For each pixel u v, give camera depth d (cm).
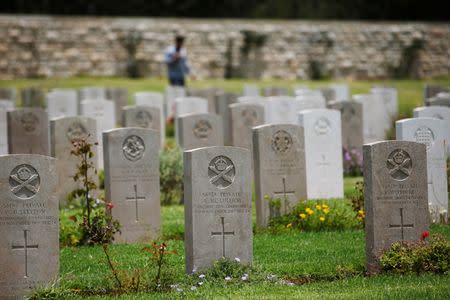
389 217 1923
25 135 3183
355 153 3425
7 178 1780
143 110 3591
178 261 2069
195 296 1738
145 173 2400
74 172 2845
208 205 1909
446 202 2511
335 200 2823
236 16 8625
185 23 7331
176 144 3288
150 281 1872
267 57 7450
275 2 8681
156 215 2412
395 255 1894
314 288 1786
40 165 1794
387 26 7700
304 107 3900
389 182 1922
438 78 7744
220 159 1917
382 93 4331
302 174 2542
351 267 1988
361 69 7619
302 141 2538
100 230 2289
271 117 3878
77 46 7088
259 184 2498
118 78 7062
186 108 4084
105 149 2378
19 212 1784
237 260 1917
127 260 2097
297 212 2509
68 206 2811
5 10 8056
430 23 7831
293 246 2242
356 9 8781
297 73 7500
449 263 1888
